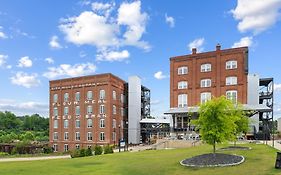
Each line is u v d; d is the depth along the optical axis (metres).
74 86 64.50
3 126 145.00
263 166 17.00
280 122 66.50
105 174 18.19
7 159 33.06
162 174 17.06
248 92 50.19
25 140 81.62
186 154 26.12
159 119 66.25
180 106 52.81
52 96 67.19
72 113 64.00
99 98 61.12
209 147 31.67
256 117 48.12
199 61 52.34
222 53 50.59
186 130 48.69
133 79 66.00
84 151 36.59
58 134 65.19
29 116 158.75
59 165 23.34
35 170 20.59
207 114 20.20
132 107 65.19
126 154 31.73
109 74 60.62
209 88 50.88
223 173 15.90
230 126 20.34
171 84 54.19
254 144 32.62
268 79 52.25
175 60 54.38
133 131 64.38
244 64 48.75
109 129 59.19
